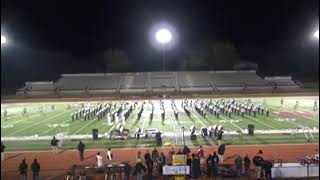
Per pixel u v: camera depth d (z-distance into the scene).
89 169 22.34
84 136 33.19
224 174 21.02
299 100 58.81
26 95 72.56
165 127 36.56
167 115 44.31
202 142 30.08
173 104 52.56
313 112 45.34
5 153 28.27
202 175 21.33
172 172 20.61
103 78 81.00
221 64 85.56
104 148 28.92
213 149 27.72
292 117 41.44
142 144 29.86
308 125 36.41
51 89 75.94
